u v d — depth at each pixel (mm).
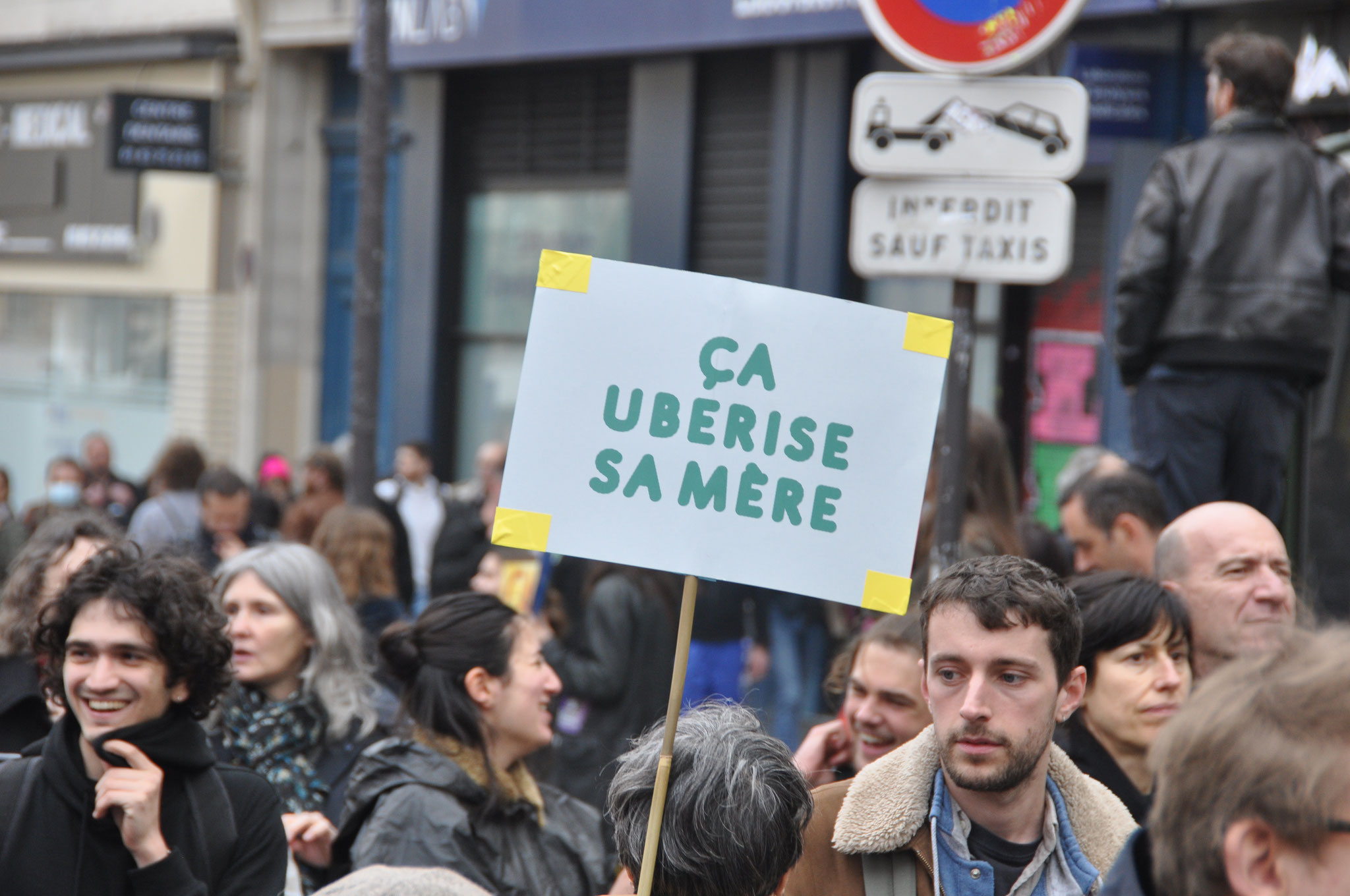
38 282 26516
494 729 5848
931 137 6914
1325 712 2523
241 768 5148
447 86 20422
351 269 22953
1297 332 7363
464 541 14172
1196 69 13852
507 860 5695
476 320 20578
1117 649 5285
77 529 6547
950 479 7055
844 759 6211
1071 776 4520
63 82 25891
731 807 4008
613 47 18203
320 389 23297
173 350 24406
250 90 23078
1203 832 2586
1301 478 8930
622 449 4559
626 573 10312
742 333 4594
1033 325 15844
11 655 6340
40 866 4633
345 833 5695
